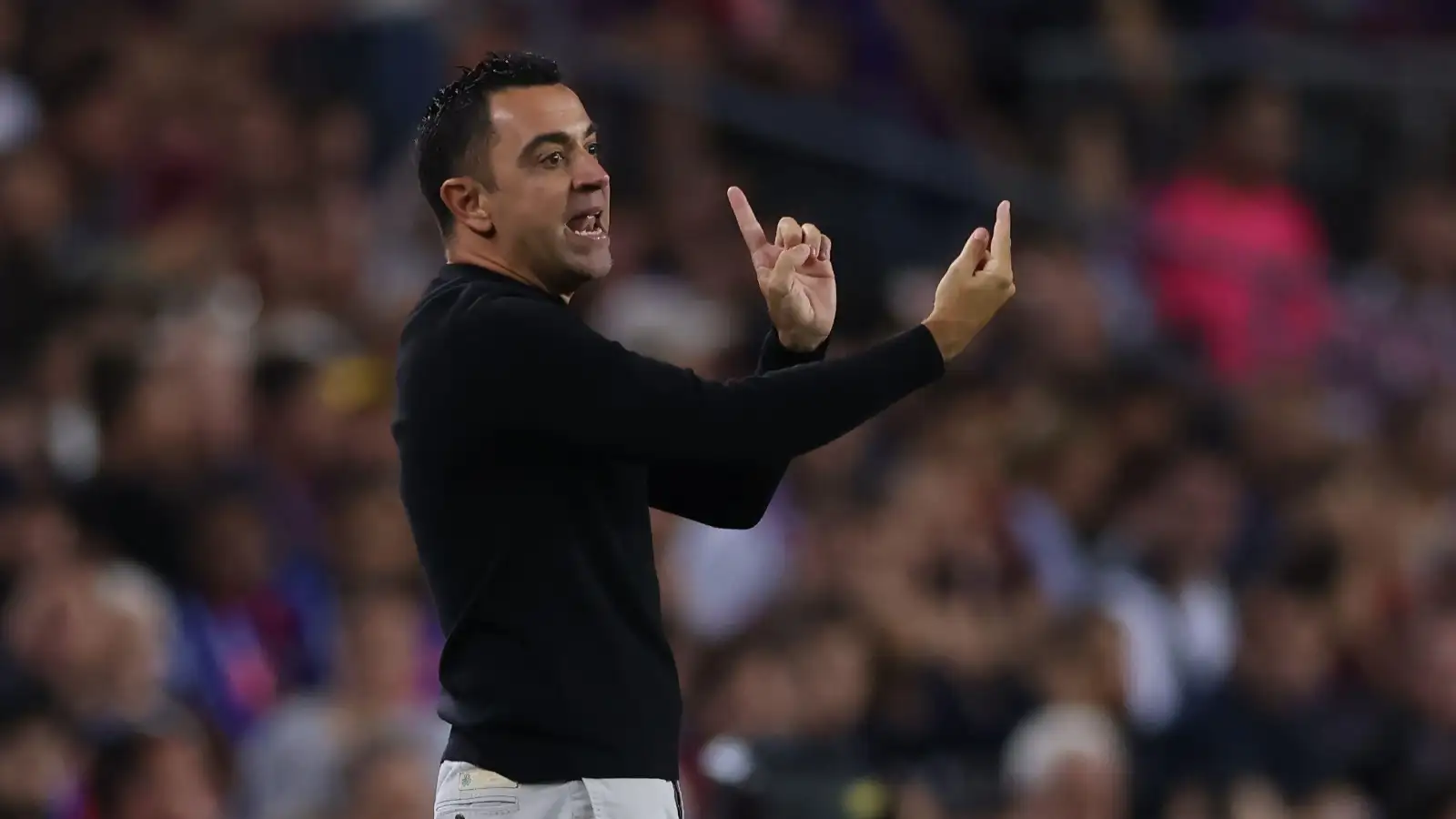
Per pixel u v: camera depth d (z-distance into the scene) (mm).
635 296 37719
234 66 39562
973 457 35062
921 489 32938
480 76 13898
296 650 28000
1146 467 36688
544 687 13227
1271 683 31875
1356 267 45844
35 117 37406
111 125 37312
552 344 13125
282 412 31047
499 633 13383
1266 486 38125
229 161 37531
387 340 33500
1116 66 45656
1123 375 39031
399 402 13836
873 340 39562
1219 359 41281
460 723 13430
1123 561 34438
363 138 39656
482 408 13234
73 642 23531
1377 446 40250
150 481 27766
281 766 25250
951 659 29281
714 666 28500
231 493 28188
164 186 37219
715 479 14617
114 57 38250
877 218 41656
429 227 38719
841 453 35250
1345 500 36312
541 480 13406
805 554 31750
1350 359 42625
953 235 41969
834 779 19375
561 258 13727
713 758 20047
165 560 27188
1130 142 44875
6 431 27656
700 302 38375
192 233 34906
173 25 40031
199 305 32188
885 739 28312
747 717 27203
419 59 39906
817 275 14461
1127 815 28922
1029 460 35875
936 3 45875
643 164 40938
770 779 19156
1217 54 46188
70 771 22641
